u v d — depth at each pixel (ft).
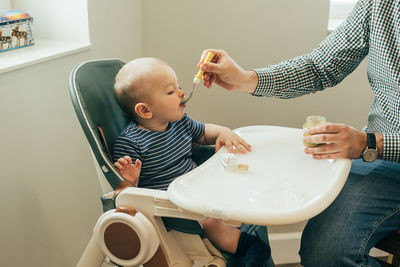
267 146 3.95
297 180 3.36
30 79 4.09
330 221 3.76
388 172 4.01
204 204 2.89
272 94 4.40
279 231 6.16
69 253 4.95
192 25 5.98
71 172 4.85
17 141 4.01
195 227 3.37
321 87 4.47
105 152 3.61
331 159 3.63
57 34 4.89
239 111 6.28
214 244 3.80
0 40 4.27
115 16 5.28
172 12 5.94
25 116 4.08
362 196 3.84
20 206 4.12
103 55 5.13
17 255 4.14
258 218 2.78
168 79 3.83
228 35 5.98
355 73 6.00
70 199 4.88
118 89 3.87
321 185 3.28
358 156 3.67
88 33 4.79
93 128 3.45
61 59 4.46
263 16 5.88
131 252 3.24
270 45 6.00
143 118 3.94
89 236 5.37
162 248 3.35
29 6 4.85
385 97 4.09
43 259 4.51
